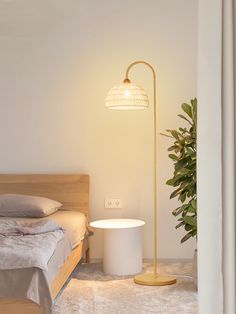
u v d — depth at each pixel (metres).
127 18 5.26
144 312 3.52
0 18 5.23
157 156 5.24
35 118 5.32
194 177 4.24
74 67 5.30
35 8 5.23
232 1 1.50
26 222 4.20
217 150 1.47
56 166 5.31
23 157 5.32
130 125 5.28
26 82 5.32
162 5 5.24
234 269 1.48
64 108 5.30
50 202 4.89
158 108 5.25
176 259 5.24
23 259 2.99
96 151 5.30
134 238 4.68
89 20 5.28
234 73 1.50
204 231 1.48
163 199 5.23
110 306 3.67
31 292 2.92
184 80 5.24
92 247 5.30
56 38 5.29
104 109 5.29
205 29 1.50
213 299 1.46
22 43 5.30
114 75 5.28
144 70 5.26
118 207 5.27
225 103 1.50
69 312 3.52
